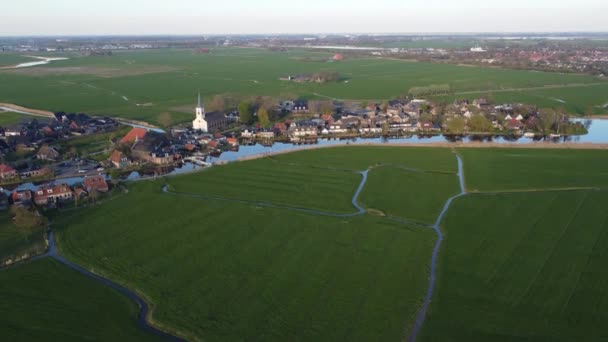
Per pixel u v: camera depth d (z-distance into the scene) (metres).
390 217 124.88
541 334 76.94
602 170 162.62
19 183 156.25
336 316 82.44
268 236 113.19
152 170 170.25
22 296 88.56
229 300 87.38
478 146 199.25
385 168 167.88
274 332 78.44
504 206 130.88
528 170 164.00
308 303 86.25
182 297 88.38
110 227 118.75
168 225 119.75
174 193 143.38
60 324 80.31
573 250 104.50
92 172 167.00
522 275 94.69
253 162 176.62
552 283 91.62
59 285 92.56
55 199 136.75
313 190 145.50
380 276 95.06
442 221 121.44
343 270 97.44
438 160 178.12
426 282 92.75
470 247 106.81
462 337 76.62
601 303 85.00
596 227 115.88
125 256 103.94
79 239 112.06
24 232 115.56
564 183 149.75
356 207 132.00
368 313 83.25
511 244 108.00
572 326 78.81
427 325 79.75
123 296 89.12
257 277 95.12
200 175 161.12
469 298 87.19
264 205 133.12
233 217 124.38
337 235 113.56
